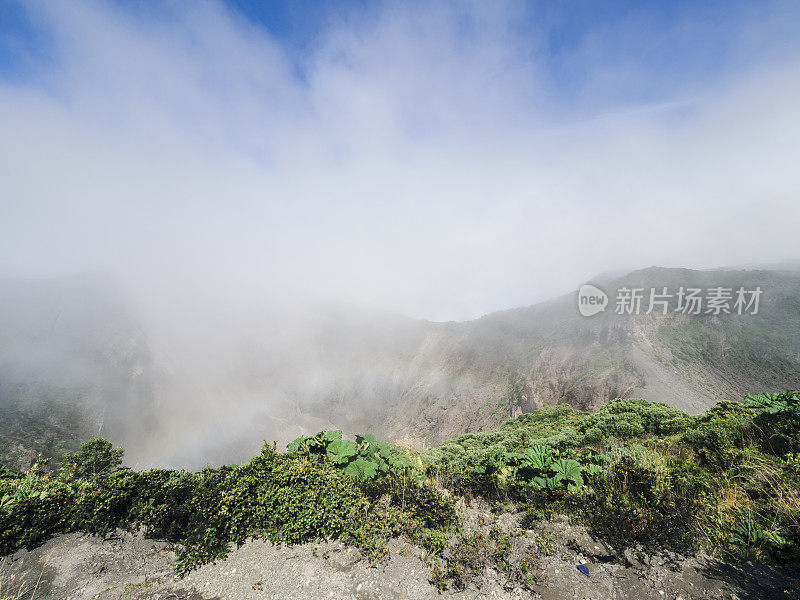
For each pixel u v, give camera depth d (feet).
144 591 15.14
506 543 16.97
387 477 22.15
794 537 14.84
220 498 17.93
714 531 16.34
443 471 25.58
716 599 13.12
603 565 15.52
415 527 17.78
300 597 14.73
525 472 23.15
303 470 19.60
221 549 17.10
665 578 14.43
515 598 14.25
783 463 19.88
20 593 14.57
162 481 19.93
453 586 14.93
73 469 20.66
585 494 19.66
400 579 15.34
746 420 26.58
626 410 55.93
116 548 17.19
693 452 25.29
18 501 17.47
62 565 15.96
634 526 16.58
